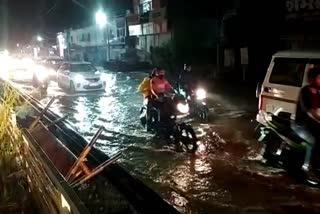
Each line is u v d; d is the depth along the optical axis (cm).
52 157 629
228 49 2392
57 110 1480
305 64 743
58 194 323
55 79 2498
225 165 767
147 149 902
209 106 1481
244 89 1873
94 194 478
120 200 443
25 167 516
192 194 623
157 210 378
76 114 1394
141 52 3794
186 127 875
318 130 635
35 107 930
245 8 2272
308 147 643
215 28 2862
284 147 724
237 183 665
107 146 939
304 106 647
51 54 6425
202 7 2961
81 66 2208
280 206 568
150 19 3556
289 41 1972
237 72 2275
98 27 4806
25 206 468
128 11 4316
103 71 3488
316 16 1781
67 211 295
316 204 573
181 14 3058
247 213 547
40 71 2516
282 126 700
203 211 558
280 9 2034
